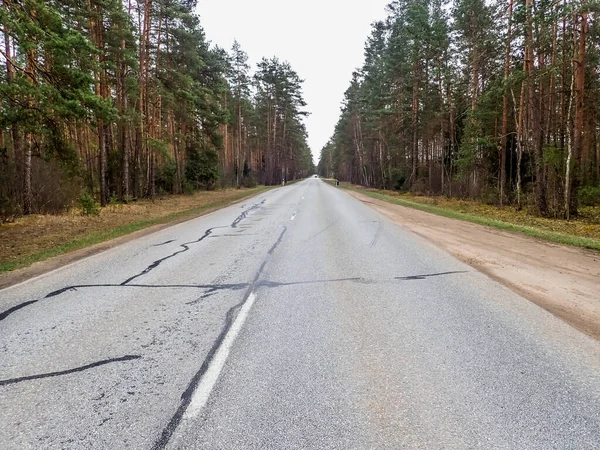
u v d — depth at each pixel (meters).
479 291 5.48
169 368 3.37
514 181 23.97
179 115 30.59
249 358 3.52
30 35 9.58
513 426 2.54
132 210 18.97
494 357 3.49
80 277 6.55
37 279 6.47
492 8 20.53
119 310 4.88
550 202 16.86
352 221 13.70
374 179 53.22
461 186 27.83
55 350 3.76
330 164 127.06
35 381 3.18
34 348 3.80
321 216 15.47
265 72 58.84
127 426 2.59
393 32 36.22
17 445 2.41
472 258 7.66
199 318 4.55
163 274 6.65
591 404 2.78
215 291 5.61
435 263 7.23
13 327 4.36
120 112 20.72
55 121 10.95
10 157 16.05
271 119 63.16
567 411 2.70
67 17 17.03
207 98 35.31
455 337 3.92
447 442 2.40
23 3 9.66
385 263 7.25
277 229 11.92
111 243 9.93
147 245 9.54
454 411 2.70
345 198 27.05
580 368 3.29
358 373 3.23
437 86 30.41
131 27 20.42
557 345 3.73
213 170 39.06
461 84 28.16
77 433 2.53
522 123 21.50
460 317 4.48
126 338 4.02
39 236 11.23
